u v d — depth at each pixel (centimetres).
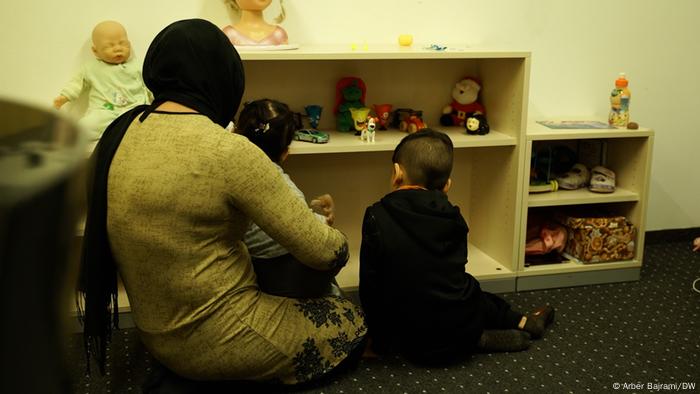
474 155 215
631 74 222
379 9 197
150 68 123
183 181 114
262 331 130
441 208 148
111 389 145
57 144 24
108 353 161
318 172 207
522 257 194
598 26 214
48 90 181
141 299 125
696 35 223
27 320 25
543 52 213
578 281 202
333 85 200
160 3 182
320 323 140
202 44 122
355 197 213
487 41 207
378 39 200
